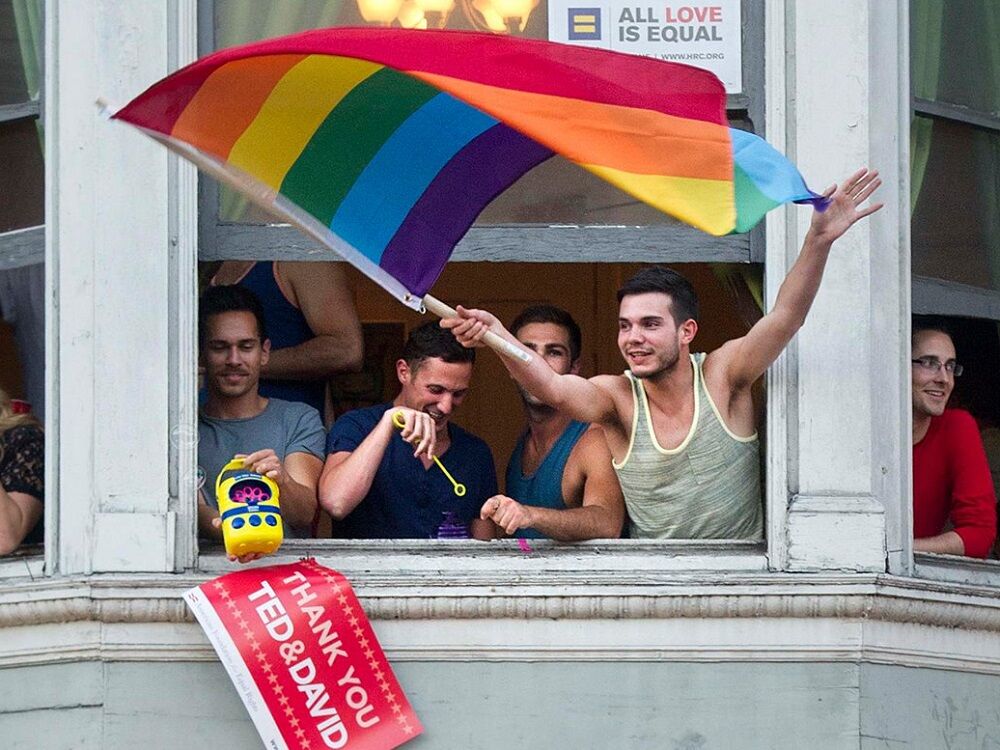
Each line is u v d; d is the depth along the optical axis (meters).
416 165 19.27
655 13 20.88
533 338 21.53
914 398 21.00
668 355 20.28
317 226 19.19
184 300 20.12
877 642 19.91
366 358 27.05
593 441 20.92
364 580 19.72
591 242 20.67
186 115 18.70
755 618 19.83
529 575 19.78
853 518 20.06
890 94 20.73
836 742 19.78
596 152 18.64
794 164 20.48
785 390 20.22
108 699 19.64
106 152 20.23
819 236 19.58
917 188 21.41
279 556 19.94
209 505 20.48
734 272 21.31
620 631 19.78
